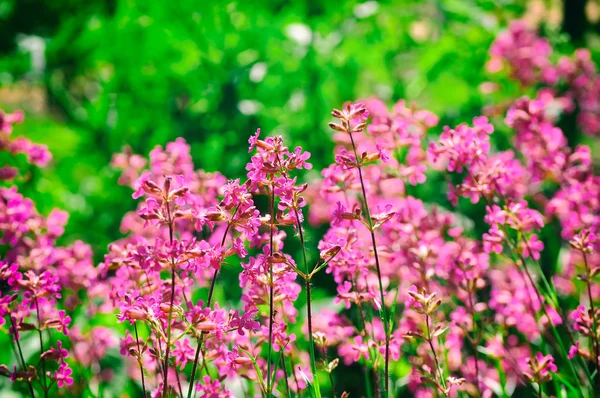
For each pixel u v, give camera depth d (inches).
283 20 199.3
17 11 239.5
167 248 68.2
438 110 194.5
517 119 111.0
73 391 109.4
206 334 70.7
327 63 182.9
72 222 180.9
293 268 73.2
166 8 199.8
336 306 139.6
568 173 109.3
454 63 200.5
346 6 206.7
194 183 103.2
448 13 215.9
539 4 250.7
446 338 105.3
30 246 103.1
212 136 178.4
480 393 99.9
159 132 189.3
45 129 199.6
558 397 92.9
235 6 207.0
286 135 178.7
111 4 225.8
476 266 101.4
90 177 206.7
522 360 113.2
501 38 182.7
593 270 87.7
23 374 78.8
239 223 71.6
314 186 151.0
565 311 126.0
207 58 195.6
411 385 104.3
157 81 199.8
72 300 108.3
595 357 85.5
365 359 90.1
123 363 125.1
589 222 108.4
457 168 97.0
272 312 75.9
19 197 102.4
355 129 77.9
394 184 117.2
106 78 233.1
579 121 189.6
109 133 203.8
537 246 96.2
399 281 113.1
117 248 91.7
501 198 101.3
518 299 108.9
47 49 218.2
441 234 114.5
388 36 210.5
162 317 72.0
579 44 227.5
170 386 80.2
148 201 68.2
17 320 85.3
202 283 99.8
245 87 184.1
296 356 102.1
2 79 233.9
